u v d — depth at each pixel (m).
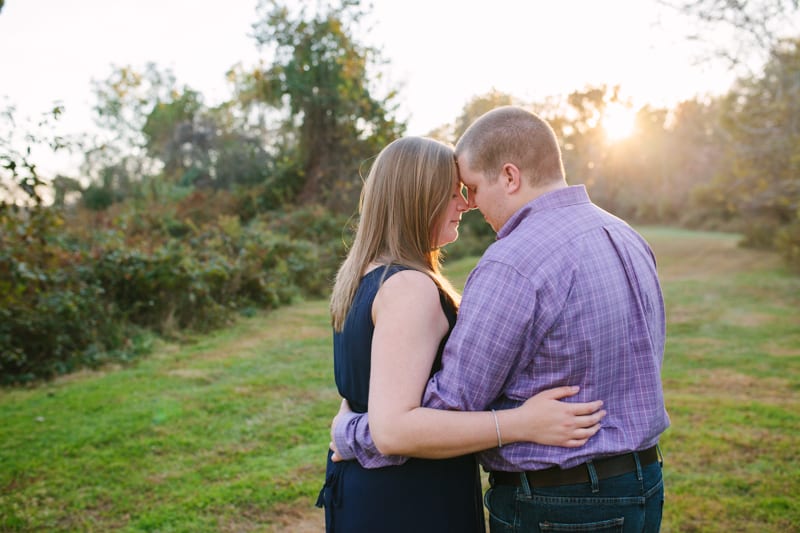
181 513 2.89
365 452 1.37
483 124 1.42
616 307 1.26
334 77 15.70
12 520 2.84
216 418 4.27
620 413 1.28
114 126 24.78
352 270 1.43
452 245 16.22
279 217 14.69
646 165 32.81
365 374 1.38
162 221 13.33
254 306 8.91
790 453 3.47
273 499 3.03
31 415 4.34
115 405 4.56
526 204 1.36
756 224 17.48
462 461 1.44
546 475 1.27
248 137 21.47
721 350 6.27
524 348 1.25
